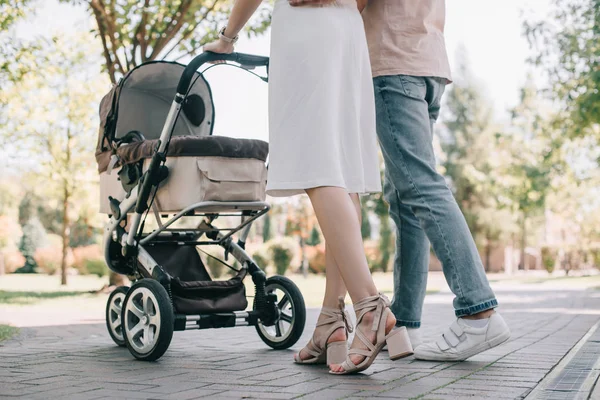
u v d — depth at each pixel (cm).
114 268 415
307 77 268
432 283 1758
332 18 274
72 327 568
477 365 295
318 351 308
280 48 275
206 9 1084
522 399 221
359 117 283
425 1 321
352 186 276
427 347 308
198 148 363
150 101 443
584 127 1509
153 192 379
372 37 319
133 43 1070
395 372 279
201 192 364
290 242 2344
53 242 3475
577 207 3262
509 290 1354
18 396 238
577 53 1442
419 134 311
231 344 416
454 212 302
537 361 306
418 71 313
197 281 376
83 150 1627
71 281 2120
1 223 3028
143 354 341
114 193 411
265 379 271
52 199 1845
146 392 245
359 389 242
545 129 1900
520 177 2289
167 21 1061
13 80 1298
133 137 408
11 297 1121
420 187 306
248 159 375
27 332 518
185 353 371
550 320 582
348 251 264
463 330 300
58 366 319
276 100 273
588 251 3478
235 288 387
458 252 297
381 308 264
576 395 224
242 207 378
